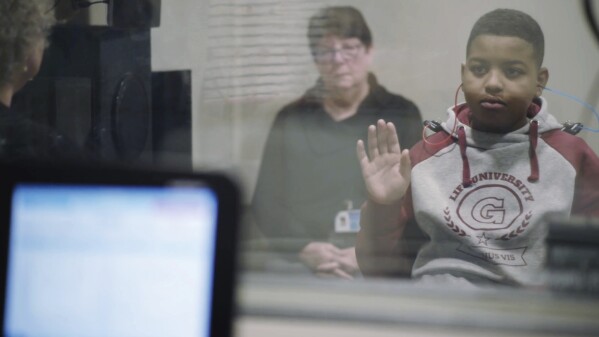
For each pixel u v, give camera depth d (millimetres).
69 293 1199
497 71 2355
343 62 2482
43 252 1205
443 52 2451
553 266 1655
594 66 2361
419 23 2451
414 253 2191
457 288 1735
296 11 2557
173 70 2553
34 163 1204
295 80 2547
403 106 2465
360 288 1719
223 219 1166
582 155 2270
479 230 2184
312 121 2494
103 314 1197
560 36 2375
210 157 2523
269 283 1742
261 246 2086
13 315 1206
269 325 1604
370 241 2229
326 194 2303
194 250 1175
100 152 2455
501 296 1655
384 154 2387
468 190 2266
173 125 2545
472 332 1558
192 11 2576
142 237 1184
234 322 1166
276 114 2531
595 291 1623
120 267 1192
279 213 2326
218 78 2568
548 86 2387
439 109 2453
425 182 2299
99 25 2508
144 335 1185
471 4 2447
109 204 1197
